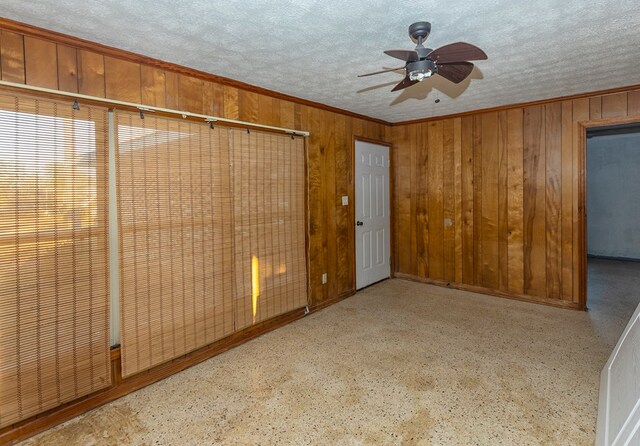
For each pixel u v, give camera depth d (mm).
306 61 2623
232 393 2355
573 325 3414
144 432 1993
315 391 2355
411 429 1966
